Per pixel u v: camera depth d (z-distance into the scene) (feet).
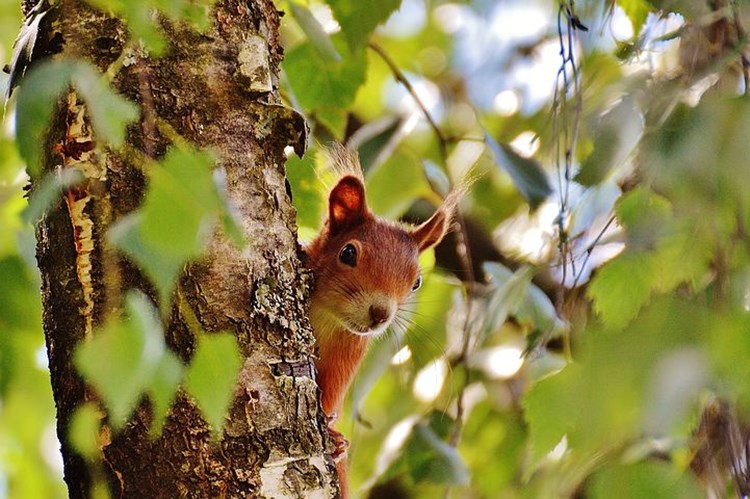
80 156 9.96
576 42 10.47
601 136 10.18
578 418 10.14
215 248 9.99
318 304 10.53
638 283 10.14
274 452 9.98
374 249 10.55
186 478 9.95
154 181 8.23
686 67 10.23
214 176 9.14
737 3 10.19
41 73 8.57
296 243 10.06
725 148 10.06
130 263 9.95
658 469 10.13
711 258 10.12
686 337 10.07
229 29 10.05
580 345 10.19
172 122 10.00
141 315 8.12
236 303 9.99
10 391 10.03
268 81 10.06
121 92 9.98
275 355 10.00
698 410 10.19
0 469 10.28
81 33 9.98
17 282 9.93
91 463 9.95
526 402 10.16
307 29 10.42
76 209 9.96
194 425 9.95
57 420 9.97
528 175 10.57
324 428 10.03
